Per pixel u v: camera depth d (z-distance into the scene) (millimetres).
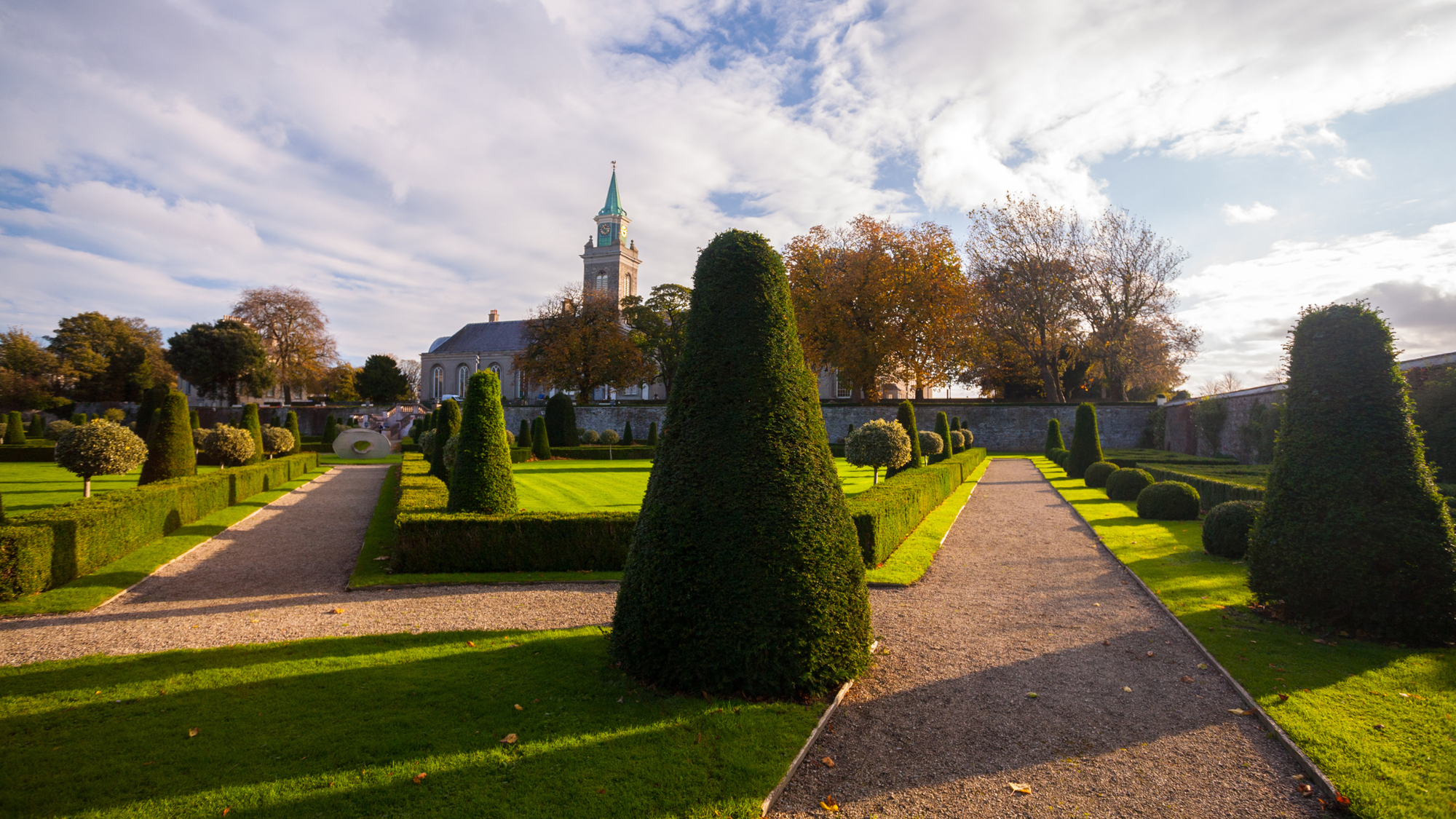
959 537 12828
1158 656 6309
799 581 5145
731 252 5809
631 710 4828
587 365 50625
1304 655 6113
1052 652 6473
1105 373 42594
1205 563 9922
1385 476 6660
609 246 80125
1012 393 53844
